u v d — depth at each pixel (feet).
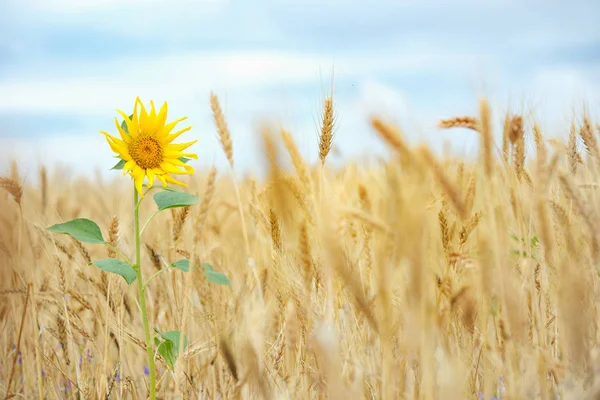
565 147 7.09
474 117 6.46
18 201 7.75
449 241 6.63
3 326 7.87
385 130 5.79
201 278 6.54
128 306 7.63
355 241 6.71
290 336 6.26
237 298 6.76
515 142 6.95
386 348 5.87
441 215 6.64
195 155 6.75
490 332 6.70
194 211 7.15
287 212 6.60
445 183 6.23
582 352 6.03
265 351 6.72
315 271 6.72
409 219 5.70
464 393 6.33
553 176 6.68
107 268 6.63
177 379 6.45
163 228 8.57
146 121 6.70
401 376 6.23
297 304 6.65
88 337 7.34
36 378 7.60
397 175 5.76
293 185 6.64
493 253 6.20
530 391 6.05
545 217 6.56
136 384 7.46
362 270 6.68
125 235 8.28
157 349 6.77
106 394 7.05
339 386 5.73
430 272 6.35
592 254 6.54
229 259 8.29
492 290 6.36
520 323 6.08
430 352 5.82
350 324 6.68
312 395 6.56
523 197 7.04
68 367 7.38
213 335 6.88
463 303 6.29
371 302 6.36
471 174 6.84
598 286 6.53
